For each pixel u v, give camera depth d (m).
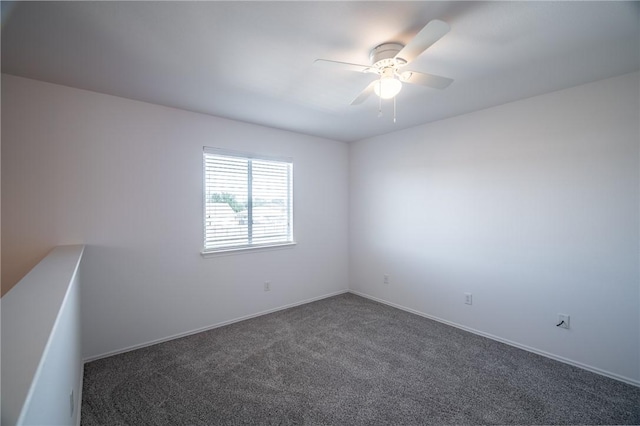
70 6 1.36
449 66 2.00
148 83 2.25
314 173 4.02
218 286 3.14
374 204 4.05
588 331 2.30
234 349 2.62
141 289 2.66
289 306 3.77
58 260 1.73
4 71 2.03
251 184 3.45
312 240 4.02
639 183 2.09
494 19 1.49
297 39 1.66
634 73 2.09
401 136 3.68
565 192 2.41
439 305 3.29
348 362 2.41
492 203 2.84
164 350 2.60
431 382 2.14
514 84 2.30
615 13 1.44
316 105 2.74
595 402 1.92
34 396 0.74
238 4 1.36
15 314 0.94
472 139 2.98
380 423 1.74
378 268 4.01
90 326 2.41
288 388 2.06
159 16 1.45
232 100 2.61
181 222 2.88
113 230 2.51
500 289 2.80
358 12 1.43
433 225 3.35
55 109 2.25
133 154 2.60
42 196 2.21
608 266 2.22
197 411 1.83
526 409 1.85
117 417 1.76
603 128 2.22
